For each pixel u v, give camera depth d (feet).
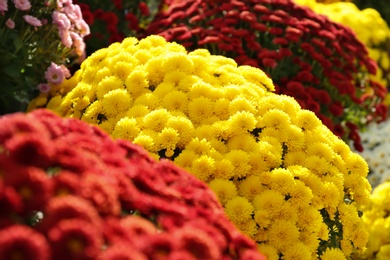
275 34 6.25
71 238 2.14
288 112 4.19
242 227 3.70
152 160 3.07
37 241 2.04
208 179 3.84
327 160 4.07
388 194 4.93
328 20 6.65
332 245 3.96
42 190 2.25
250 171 3.87
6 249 2.01
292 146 4.04
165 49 4.64
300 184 3.83
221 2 6.52
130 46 4.66
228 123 3.98
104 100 4.19
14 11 4.96
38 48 4.98
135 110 4.09
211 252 2.39
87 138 2.79
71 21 5.21
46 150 2.35
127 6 7.14
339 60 6.47
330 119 6.11
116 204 2.44
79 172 2.44
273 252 3.70
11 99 5.03
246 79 4.55
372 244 4.83
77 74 4.88
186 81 4.21
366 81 6.97
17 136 2.34
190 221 2.65
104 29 6.59
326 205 3.90
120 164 2.77
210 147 3.89
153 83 4.31
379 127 7.45
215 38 5.96
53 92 4.94
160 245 2.34
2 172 2.26
